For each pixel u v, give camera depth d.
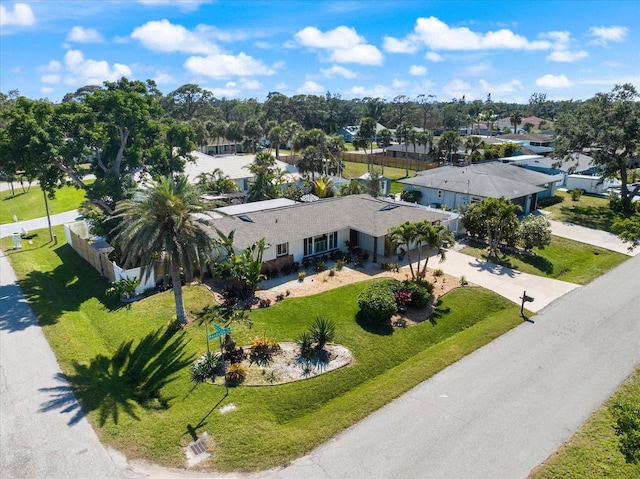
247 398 16.94
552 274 30.48
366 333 21.86
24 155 31.58
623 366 19.20
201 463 13.74
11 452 13.92
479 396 17.25
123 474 13.22
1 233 40.62
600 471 13.33
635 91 44.12
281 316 23.28
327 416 16.11
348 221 32.84
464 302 25.48
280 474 13.42
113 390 17.41
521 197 43.59
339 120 147.12
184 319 22.45
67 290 27.84
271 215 32.59
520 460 13.91
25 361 19.17
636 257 33.47
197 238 21.53
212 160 58.31
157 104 42.75
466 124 134.12
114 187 34.41
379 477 13.30
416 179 49.38
